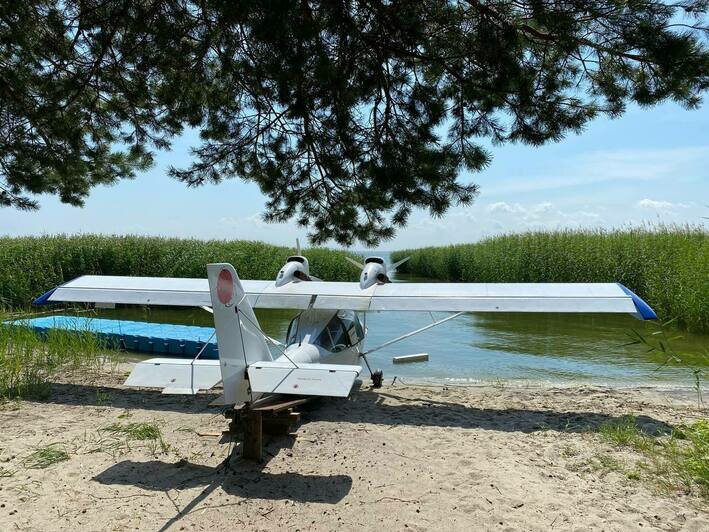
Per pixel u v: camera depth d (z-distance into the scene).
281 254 24.08
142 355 10.44
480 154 5.55
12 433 5.39
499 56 4.68
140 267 22.05
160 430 5.58
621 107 4.98
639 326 14.39
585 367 9.61
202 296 7.01
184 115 7.30
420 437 5.48
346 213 7.49
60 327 10.12
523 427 5.88
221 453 4.91
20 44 6.33
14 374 7.59
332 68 4.93
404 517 3.67
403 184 5.77
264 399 5.05
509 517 3.67
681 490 4.14
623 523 3.58
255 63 5.65
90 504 3.82
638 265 16.98
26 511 3.69
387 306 6.54
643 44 4.29
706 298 12.64
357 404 6.90
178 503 3.87
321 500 3.94
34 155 7.82
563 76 5.04
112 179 9.69
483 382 8.48
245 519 3.63
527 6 4.44
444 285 6.95
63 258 20.61
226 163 7.49
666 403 7.07
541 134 5.20
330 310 7.02
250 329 4.91
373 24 4.98
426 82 5.61
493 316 16.91
